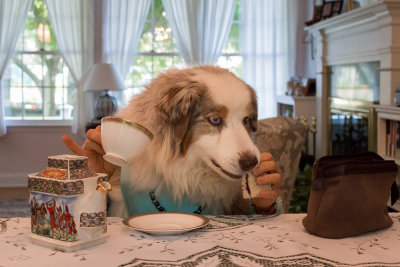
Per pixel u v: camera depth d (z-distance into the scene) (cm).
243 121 126
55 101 597
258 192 115
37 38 588
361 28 400
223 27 590
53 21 562
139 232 103
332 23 440
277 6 605
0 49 553
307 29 515
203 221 105
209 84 121
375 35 377
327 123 496
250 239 98
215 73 127
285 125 221
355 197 99
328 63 487
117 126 93
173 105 121
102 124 96
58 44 567
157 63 609
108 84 523
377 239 99
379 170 101
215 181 127
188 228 100
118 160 96
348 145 438
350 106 430
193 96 120
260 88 612
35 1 582
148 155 125
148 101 129
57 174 92
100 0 569
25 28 584
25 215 453
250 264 84
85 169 94
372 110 381
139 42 605
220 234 102
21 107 591
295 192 338
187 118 121
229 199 133
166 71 136
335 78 479
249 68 609
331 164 100
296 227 108
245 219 115
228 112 120
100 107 538
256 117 132
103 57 576
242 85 125
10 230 105
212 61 588
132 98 139
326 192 99
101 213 93
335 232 99
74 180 90
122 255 88
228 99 119
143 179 127
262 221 113
